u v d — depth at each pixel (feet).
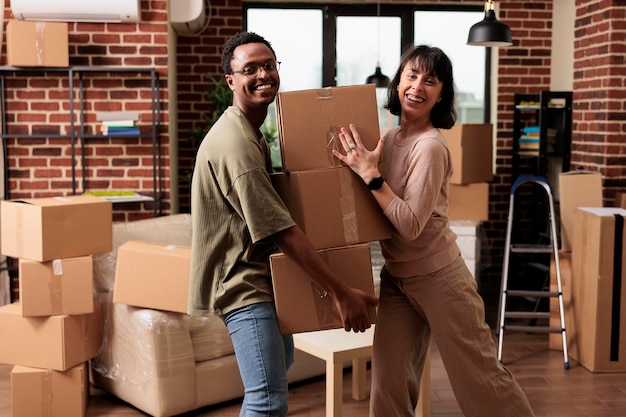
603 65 16.74
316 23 21.71
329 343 10.79
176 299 11.44
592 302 13.93
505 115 21.34
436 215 8.50
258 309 7.50
